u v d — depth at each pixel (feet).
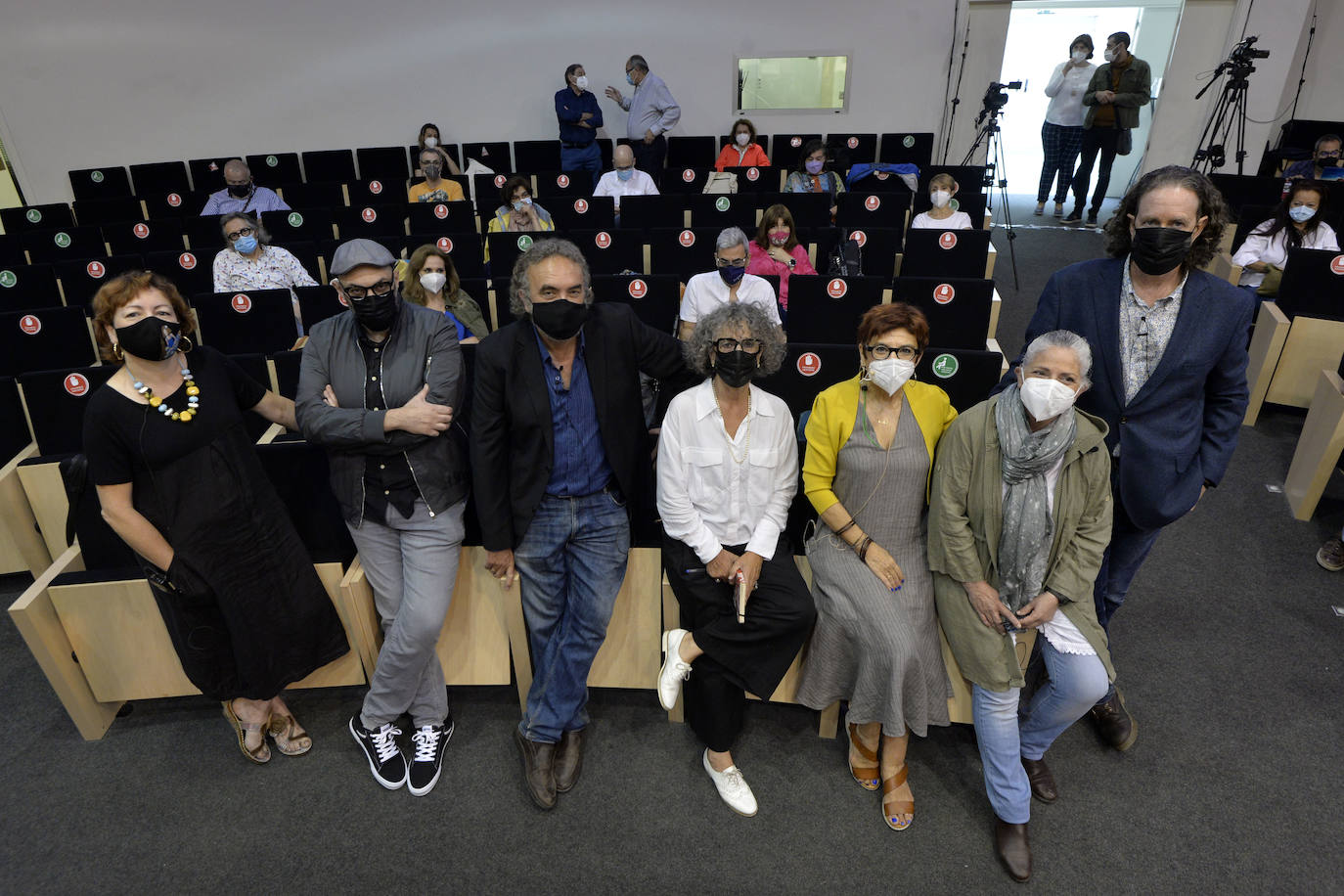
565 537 6.46
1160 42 24.59
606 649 7.42
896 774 6.59
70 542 7.43
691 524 6.26
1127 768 6.97
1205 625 8.56
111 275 14.80
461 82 25.66
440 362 6.27
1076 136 23.09
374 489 6.36
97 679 7.29
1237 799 6.65
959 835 6.42
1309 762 6.96
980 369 9.14
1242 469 11.35
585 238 14.75
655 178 24.07
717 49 24.81
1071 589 5.98
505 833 6.55
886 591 6.24
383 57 25.36
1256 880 6.00
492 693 7.99
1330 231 13.33
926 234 13.51
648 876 6.16
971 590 6.13
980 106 24.68
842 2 23.91
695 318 11.51
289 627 6.71
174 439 5.86
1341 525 10.09
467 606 7.36
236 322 12.16
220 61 25.23
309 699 7.97
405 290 10.58
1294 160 22.15
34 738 7.61
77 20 24.44
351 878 6.21
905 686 6.14
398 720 7.53
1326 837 6.30
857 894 5.99
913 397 6.31
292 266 13.32
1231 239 16.70
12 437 9.75
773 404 6.24
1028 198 27.81
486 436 6.03
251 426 9.53
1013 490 5.88
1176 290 5.88
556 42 25.05
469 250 15.30
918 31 24.04
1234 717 7.44
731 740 6.75
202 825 6.70
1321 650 8.18
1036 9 24.39
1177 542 9.90
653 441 7.79
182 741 7.55
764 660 6.40
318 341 6.30
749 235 14.64
